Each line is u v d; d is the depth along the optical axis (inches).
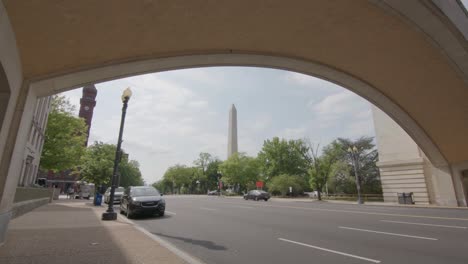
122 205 663.8
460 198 936.9
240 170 2822.3
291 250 281.6
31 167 962.1
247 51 460.1
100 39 318.7
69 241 295.9
